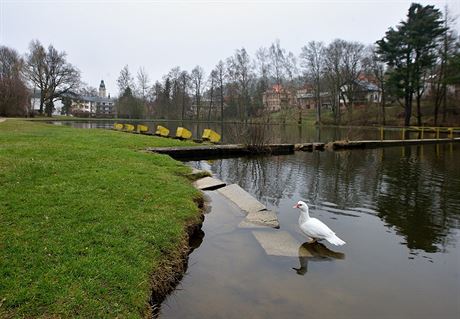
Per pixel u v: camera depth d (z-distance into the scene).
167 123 55.91
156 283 4.04
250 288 4.40
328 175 12.98
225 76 65.44
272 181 11.80
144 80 66.94
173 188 7.41
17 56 51.72
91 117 66.31
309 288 4.49
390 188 10.78
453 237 6.61
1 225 4.45
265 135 21.58
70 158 8.88
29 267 3.62
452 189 10.65
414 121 46.44
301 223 6.27
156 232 4.98
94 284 3.50
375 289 4.57
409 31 39.59
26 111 43.31
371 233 6.79
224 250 5.54
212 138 22.95
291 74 57.34
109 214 5.25
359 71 54.44
